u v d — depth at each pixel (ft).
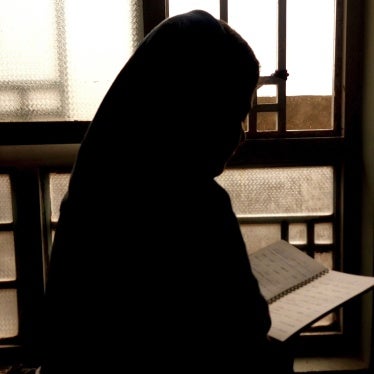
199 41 1.86
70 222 1.88
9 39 3.59
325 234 4.00
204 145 1.94
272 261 2.98
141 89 1.85
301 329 2.35
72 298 1.86
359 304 3.98
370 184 3.67
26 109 3.66
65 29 3.61
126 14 3.63
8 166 3.69
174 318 1.80
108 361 1.84
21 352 3.87
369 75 3.63
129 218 1.82
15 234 3.78
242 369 1.88
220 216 1.88
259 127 3.86
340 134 3.87
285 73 3.75
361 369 3.80
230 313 1.84
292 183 3.93
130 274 1.81
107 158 1.83
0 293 3.88
